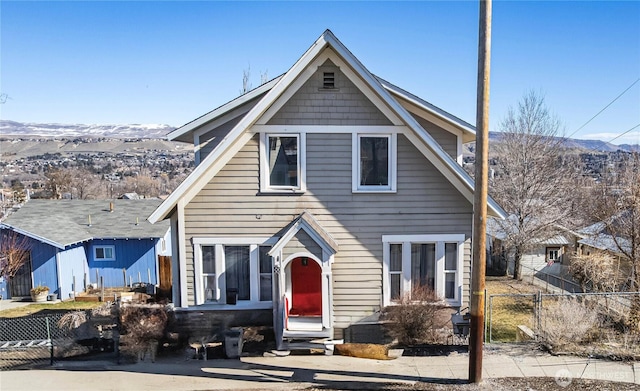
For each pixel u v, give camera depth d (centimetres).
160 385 936
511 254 3284
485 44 835
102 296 2197
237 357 1095
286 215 1185
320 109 1162
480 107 851
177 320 1203
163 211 1154
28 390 918
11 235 2222
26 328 1412
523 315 1870
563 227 3031
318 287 1188
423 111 1282
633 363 997
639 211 1991
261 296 1216
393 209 1188
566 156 3328
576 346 1088
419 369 992
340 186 1182
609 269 2120
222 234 1189
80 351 1142
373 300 1199
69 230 2381
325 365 1034
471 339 902
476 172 866
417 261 1215
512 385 898
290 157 1188
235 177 1177
